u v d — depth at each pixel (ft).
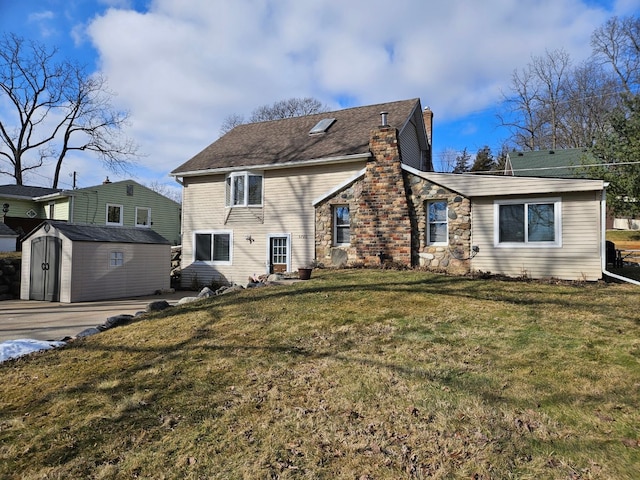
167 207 84.28
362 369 13.30
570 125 107.86
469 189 34.14
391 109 51.03
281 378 13.01
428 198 35.81
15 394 12.78
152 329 19.20
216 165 51.01
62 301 38.68
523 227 32.58
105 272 41.63
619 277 29.32
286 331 17.65
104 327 21.02
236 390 12.30
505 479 7.86
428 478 8.01
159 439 9.86
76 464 8.96
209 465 8.77
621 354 13.75
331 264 40.68
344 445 9.29
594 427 9.51
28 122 96.63
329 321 18.75
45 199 74.13
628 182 55.62
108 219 74.13
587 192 30.66
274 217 47.29
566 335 15.85
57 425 10.67
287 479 8.18
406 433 9.64
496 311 19.69
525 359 13.61
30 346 17.80
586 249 30.50
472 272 33.06
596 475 7.85
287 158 46.68
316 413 10.77
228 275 49.57
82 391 12.71
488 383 11.94
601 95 102.27
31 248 41.19
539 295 23.38
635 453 8.50
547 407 10.48
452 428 9.71
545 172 76.02
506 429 9.55
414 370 13.03
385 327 17.60
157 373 13.79
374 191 37.86
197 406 11.39
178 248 58.18
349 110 54.95
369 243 37.88
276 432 9.95
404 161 48.29
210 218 51.37
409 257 36.04
